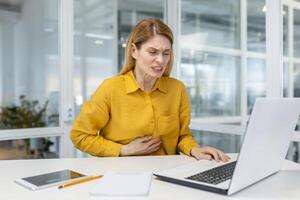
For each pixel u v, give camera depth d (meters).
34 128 2.56
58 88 2.69
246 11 2.64
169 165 1.34
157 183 1.07
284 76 2.34
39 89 2.65
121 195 0.95
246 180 0.98
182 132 1.75
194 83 3.16
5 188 1.03
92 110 1.57
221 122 2.88
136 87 1.60
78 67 2.81
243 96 2.68
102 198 0.93
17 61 2.58
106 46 2.98
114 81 1.61
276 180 1.11
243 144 0.88
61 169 1.27
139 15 3.18
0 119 2.48
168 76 1.74
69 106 2.68
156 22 1.47
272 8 2.31
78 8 2.79
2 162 1.40
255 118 0.87
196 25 3.13
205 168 1.21
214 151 1.44
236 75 2.75
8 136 2.44
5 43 2.53
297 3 2.33
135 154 1.55
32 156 2.58
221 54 2.90
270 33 2.33
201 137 2.97
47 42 2.67
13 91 2.56
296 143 2.14
